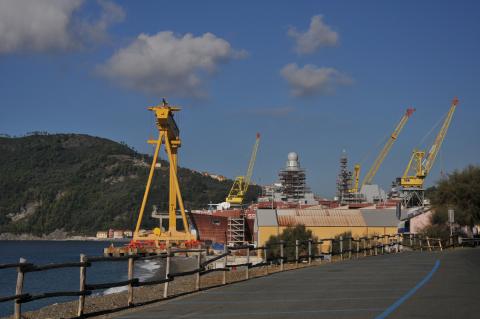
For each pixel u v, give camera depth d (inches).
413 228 2854.3
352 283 795.4
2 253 6314.0
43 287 2124.8
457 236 2253.9
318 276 932.0
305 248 2005.4
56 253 6363.2
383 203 5762.8
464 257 1376.7
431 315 496.7
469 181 2625.5
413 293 655.8
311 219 3732.8
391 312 517.3
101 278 2596.0
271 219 3705.7
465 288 696.4
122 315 589.0
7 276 2778.1
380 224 3722.9
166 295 752.3
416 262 1203.9
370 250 1664.6
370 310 534.9
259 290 754.2
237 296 698.2
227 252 932.0
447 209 2502.5
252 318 513.3
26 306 1378.0
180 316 551.8
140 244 4852.4
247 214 5935.0
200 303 649.0
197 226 5851.4
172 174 4899.1
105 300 840.9
